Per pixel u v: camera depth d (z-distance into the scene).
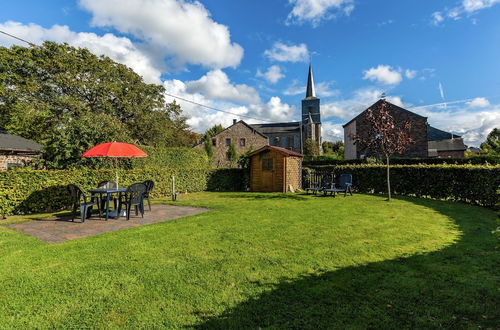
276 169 14.65
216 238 4.90
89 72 22.73
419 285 2.90
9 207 7.55
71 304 2.62
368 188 13.32
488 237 4.75
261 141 44.34
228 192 14.56
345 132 35.62
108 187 8.95
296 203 9.49
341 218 6.59
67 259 3.86
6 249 4.36
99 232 5.57
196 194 13.46
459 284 2.92
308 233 5.16
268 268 3.44
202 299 2.68
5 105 19.97
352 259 3.71
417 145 27.50
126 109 24.16
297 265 3.52
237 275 3.24
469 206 8.44
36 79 20.41
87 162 11.42
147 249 4.29
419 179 11.19
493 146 16.00
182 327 2.24
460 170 9.43
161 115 27.70
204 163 22.95
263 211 7.78
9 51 19.19
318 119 58.44
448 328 2.15
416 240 4.62
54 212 8.24
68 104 20.70
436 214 7.05
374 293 2.74
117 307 2.56
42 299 2.72
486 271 3.25
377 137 10.55
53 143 10.69
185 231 5.47
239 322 2.29
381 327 2.18
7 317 2.41
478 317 2.30
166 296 2.76
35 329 2.24
